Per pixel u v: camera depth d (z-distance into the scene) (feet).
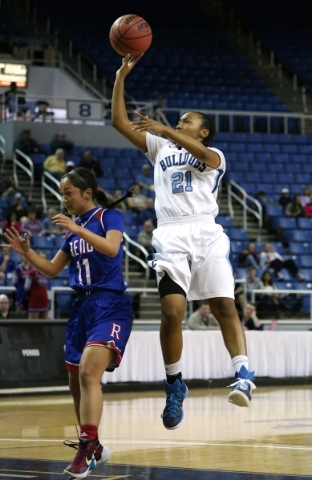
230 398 19.89
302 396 45.11
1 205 69.00
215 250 20.72
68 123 83.87
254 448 24.70
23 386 44.96
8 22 107.96
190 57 110.63
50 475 19.34
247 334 52.19
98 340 19.29
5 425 31.94
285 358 53.67
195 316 54.39
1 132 83.30
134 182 76.89
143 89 101.81
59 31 109.09
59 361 46.39
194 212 20.84
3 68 90.84
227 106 100.73
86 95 97.14
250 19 121.80
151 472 20.03
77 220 20.71
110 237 19.84
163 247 20.67
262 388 51.06
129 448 24.89
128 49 20.79
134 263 67.56
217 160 20.62
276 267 67.67
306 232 75.87
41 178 76.13
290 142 91.91
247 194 80.84
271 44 118.01
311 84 111.45
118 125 21.40
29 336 45.78
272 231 76.13
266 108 102.63
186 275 20.42
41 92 94.84
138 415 35.53
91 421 18.57
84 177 20.71
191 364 50.72
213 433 28.84
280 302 63.77
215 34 117.70
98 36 110.01
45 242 63.36
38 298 53.11
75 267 20.45
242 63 112.37
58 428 30.83
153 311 63.62
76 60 105.60
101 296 20.01
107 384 48.11
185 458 22.63
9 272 58.39
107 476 19.47
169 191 21.02
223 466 21.02
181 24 117.91
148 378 49.67
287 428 30.27
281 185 82.94
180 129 21.49
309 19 124.26
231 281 20.84
